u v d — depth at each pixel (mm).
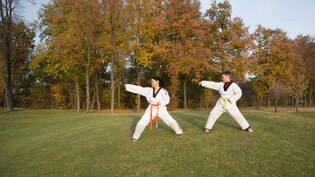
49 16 33344
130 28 31578
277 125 10609
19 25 35875
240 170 6504
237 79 35594
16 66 43594
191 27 31516
